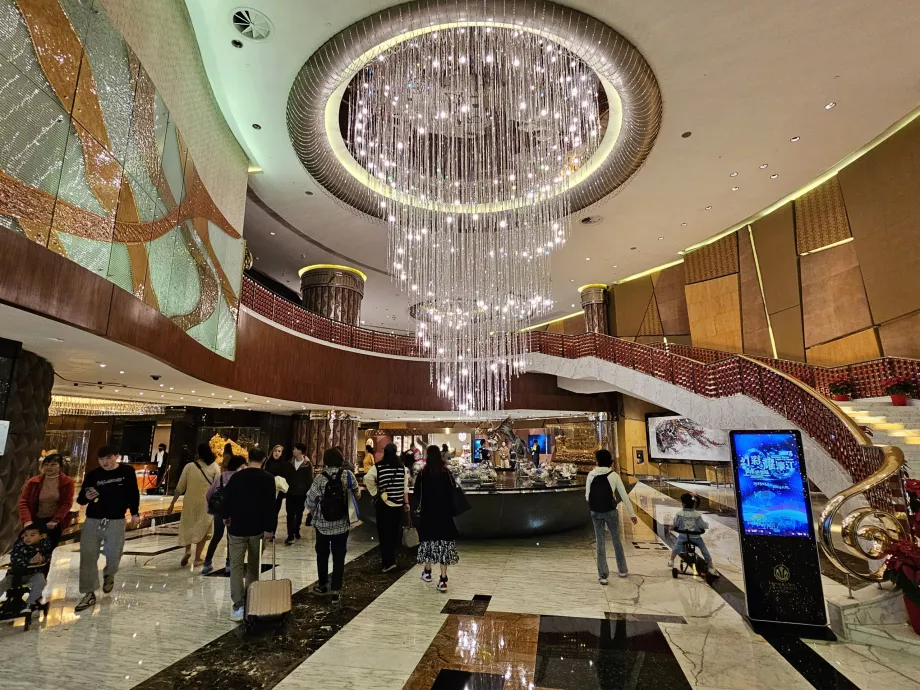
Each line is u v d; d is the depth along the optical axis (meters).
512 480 8.06
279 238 13.70
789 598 3.62
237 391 9.30
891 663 3.01
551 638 3.40
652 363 11.88
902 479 3.91
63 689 2.65
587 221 12.42
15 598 3.78
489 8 6.60
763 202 11.55
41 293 3.51
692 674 2.86
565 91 9.15
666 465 16.16
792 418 8.25
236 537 3.83
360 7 6.56
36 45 3.57
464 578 4.97
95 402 13.06
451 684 2.73
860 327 9.66
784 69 7.44
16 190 3.35
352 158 10.77
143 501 11.88
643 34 6.87
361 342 14.29
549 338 14.61
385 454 5.48
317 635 3.45
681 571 5.18
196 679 2.78
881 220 9.20
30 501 4.03
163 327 5.62
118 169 4.64
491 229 12.39
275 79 7.65
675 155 9.64
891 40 6.89
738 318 12.71
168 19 5.90
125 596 4.34
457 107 9.93
